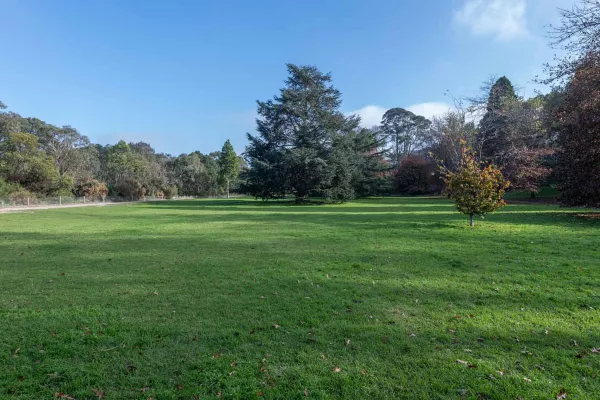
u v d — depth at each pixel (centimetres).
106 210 2970
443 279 655
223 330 435
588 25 1467
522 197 3844
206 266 786
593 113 1535
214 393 307
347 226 1501
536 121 3369
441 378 326
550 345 389
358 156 4884
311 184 4047
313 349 384
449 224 1448
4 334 428
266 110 4306
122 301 550
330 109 4316
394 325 447
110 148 8131
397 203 3659
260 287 620
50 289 618
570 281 624
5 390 311
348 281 651
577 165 1667
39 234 1351
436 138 5278
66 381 327
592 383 314
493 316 473
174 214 2444
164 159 7788
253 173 4197
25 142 4059
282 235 1262
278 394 304
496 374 329
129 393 307
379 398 298
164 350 385
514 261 782
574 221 1467
